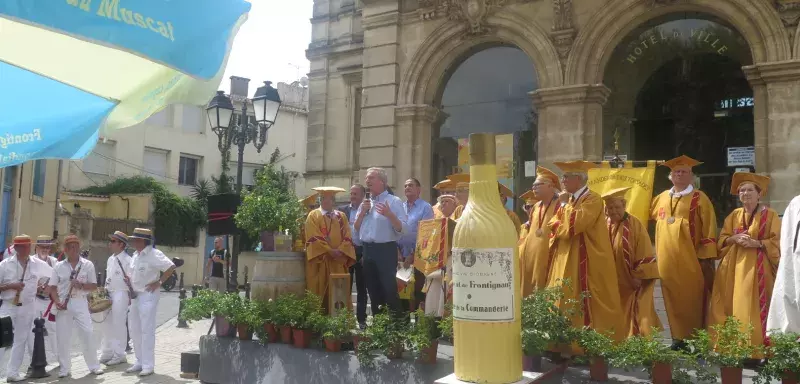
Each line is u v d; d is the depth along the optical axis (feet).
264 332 24.07
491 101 45.93
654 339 18.06
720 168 39.75
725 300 22.12
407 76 47.37
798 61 34.68
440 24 46.60
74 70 12.33
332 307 24.53
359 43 66.69
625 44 41.93
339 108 67.72
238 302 25.64
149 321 30.12
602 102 41.04
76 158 13.05
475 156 10.17
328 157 67.72
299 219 26.76
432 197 47.24
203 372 25.70
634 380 18.33
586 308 20.59
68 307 30.17
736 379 16.76
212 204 33.12
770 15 36.04
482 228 9.83
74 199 108.17
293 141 146.92
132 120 13.00
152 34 9.66
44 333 30.60
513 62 45.39
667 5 39.17
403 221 25.03
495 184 10.14
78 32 9.06
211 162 135.23
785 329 17.04
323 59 69.05
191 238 120.37
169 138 129.29
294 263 25.64
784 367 16.19
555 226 21.31
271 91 47.19
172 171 129.39
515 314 9.86
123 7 9.36
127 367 32.19
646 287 21.72
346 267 26.68
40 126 12.16
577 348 19.56
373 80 48.67
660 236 23.73
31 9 8.69
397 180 47.01
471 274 9.86
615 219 22.48
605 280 20.77
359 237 25.66
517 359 9.89
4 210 60.49
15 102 12.54
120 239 33.96
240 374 24.49
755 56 36.60
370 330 21.48
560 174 40.81
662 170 41.27
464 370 9.87
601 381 18.16
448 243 23.07
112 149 121.29
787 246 17.16
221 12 10.57
